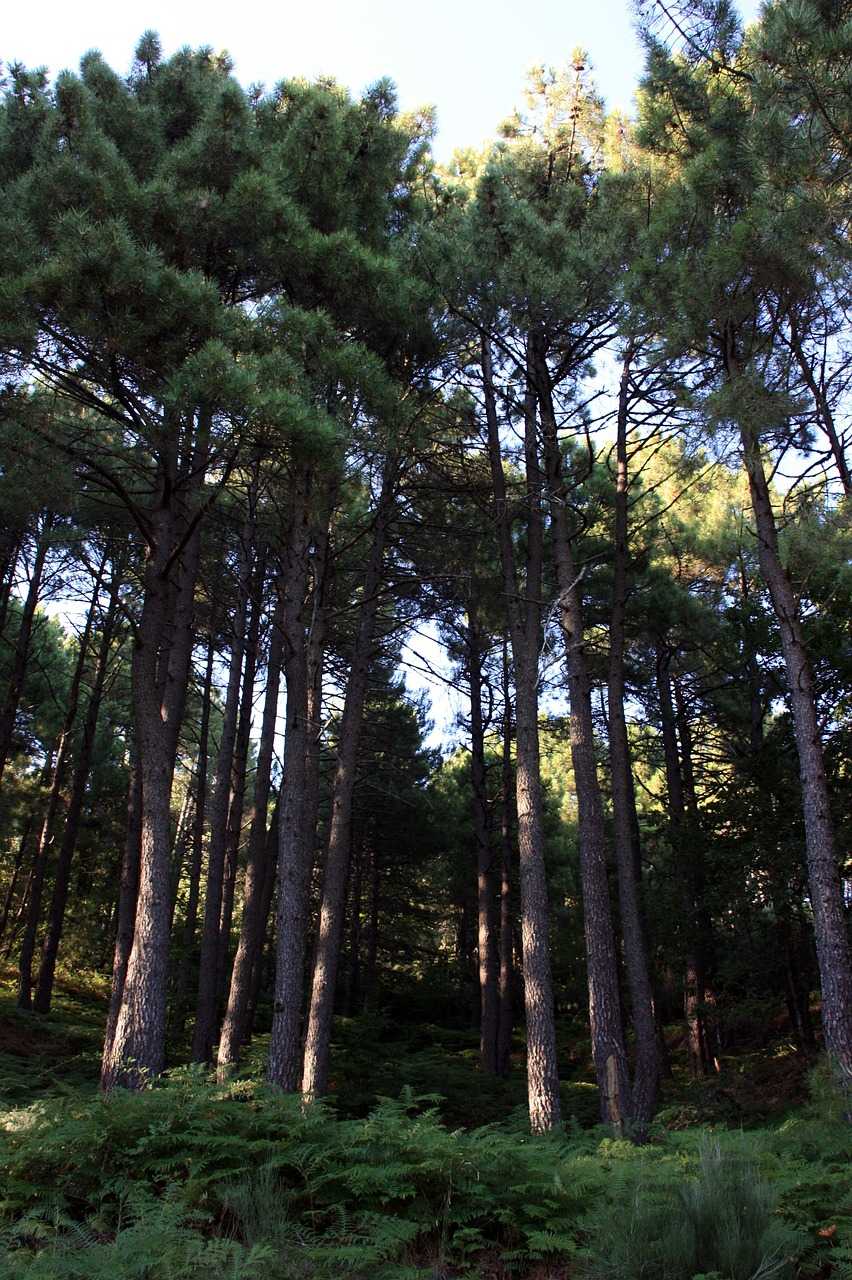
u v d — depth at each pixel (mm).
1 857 27578
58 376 9898
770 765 15188
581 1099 15891
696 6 10430
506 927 20078
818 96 8852
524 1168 6477
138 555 16359
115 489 10508
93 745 24844
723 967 16297
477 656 20750
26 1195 5859
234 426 9461
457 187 14727
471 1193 6020
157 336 9516
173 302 9297
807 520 9773
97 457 12688
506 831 20234
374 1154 6281
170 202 10047
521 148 14094
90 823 25234
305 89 12562
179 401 9031
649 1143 9852
